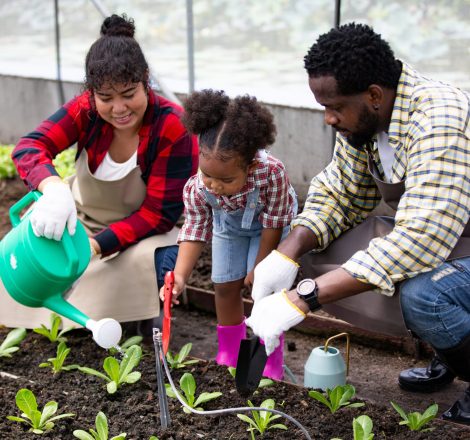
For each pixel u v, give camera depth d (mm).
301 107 4531
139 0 5625
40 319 3537
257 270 2754
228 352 3246
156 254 3439
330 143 4445
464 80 4207
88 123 3359
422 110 2523
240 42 5207
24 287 3037
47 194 3002
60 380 3098
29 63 6379
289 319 2516
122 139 3379
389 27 4371
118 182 3400
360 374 3359
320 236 2914
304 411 2799
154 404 2883
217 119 2615
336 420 2736
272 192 2900
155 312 3398
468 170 2465
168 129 3309
